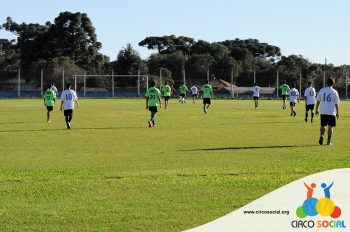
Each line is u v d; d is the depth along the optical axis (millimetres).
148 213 13195
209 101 54062
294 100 49906
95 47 159750
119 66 150000
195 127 37062
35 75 137500
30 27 169000
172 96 117125
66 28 157250
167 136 30859
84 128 36406
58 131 34125
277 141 28281
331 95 26391
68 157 22484
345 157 22219
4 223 12375
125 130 34719
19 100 99688
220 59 170250
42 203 14000
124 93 124250
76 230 11969
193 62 159750
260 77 145500
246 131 34000
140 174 17750
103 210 13398
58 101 92062
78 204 13906
